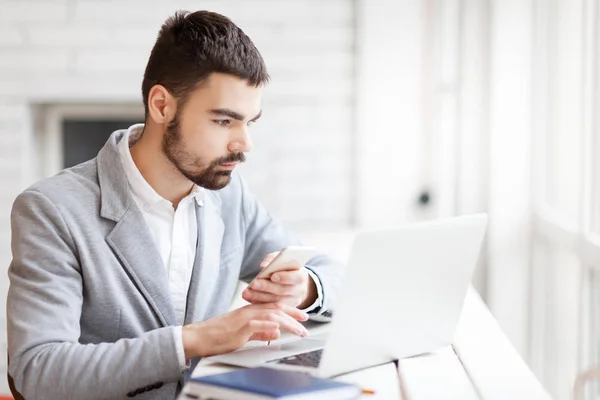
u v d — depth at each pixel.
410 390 1.48
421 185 3.86
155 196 1.85
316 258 2.05
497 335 1.86
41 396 1.55
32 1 3.78
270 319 1.60
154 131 1.81
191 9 3.80
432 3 3.78
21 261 1.68
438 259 1.62
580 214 3.02
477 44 3.80
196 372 1.53
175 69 1.71
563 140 3.38
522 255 3.78
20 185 3.85
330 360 1.51
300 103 3.85
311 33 3.81
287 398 1.31
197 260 1.90
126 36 3.80
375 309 1.54
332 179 3.89
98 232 1.76
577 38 3.14
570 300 3.21
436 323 1.70
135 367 1.55
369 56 3.80
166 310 1.81
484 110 3.82
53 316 1.62
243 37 1.73
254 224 2.11
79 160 4.05
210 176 1.76
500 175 3.74
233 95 1.70
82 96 3.83
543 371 3.61
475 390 1.49
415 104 3.83
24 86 3.81
